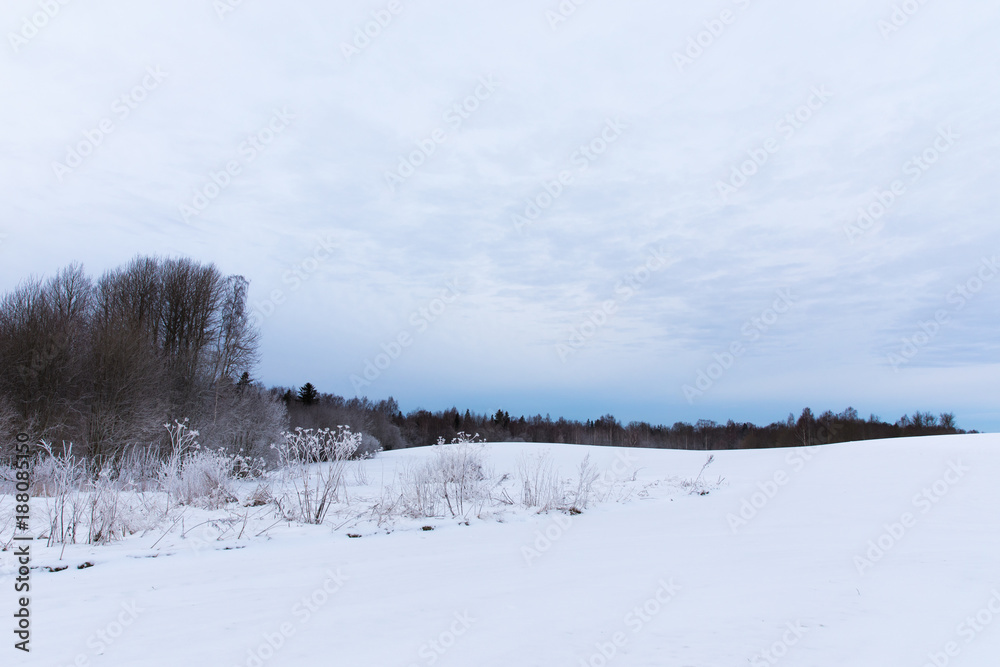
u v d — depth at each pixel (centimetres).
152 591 460
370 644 309
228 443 2017
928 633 297
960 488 1044
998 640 285
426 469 1158
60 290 2550
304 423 3778
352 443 977
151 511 803
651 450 2911
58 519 744
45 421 1786
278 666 279
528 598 404
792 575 448
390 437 5306
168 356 2514
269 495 1014
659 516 911
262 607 402
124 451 1677
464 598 410
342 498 1076
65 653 308
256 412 2384
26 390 1834
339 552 639
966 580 415
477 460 1275
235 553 636
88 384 1945
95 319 2361
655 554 578
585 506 1043
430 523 842
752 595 386
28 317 1995
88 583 493
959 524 709
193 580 500
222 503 961
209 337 3003
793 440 4450
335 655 293
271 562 582
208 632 342
